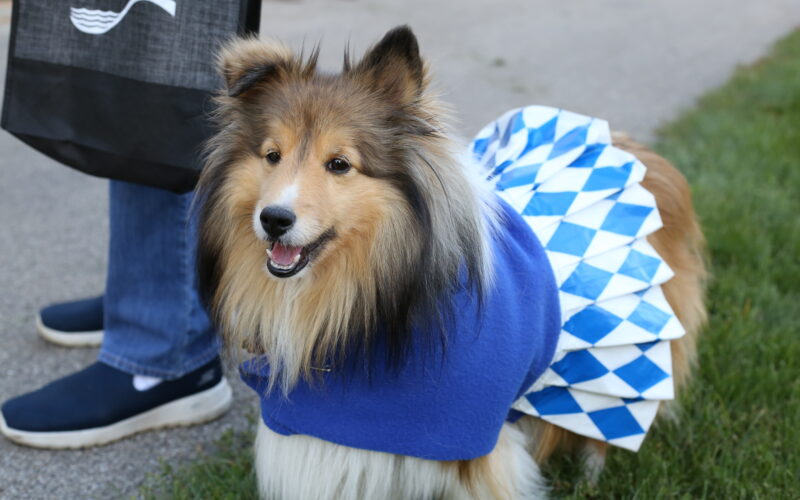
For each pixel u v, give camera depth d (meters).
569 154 2.84
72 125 2.53
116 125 2.52
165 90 2.47
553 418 2.62
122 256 3.07
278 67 2.22
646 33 12.01
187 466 2.97
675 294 2.96
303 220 2.03
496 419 2.27
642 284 2.60
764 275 4.29
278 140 2.13
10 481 2.88
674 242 3.04
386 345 2.18
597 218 2.69
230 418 3.35
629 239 2.66
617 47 10.83
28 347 3.74
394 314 2.16
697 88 8.74
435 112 2.20
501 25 11.85
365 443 2.22
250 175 2.19
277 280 2.22
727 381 3.33
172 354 3.11
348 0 12.44
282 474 2.41
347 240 2.16
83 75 2.48
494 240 2.36
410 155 2.15
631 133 7.02
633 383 2.58
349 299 2.19
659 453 2.96
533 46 10.55
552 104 7.81
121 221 3.02
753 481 2.82
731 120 7.07
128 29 2.44
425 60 2.19
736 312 3.82
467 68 9.07
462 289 2.19
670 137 6.79
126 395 3.12
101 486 2.88
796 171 5.70
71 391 3.10
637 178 2.77
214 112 2.36
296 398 2.27
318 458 2.34
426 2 13.09
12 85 2.51
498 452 2.47
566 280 2.57
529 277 2.37
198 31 2.45
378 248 2.17
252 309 2.29
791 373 3.38
